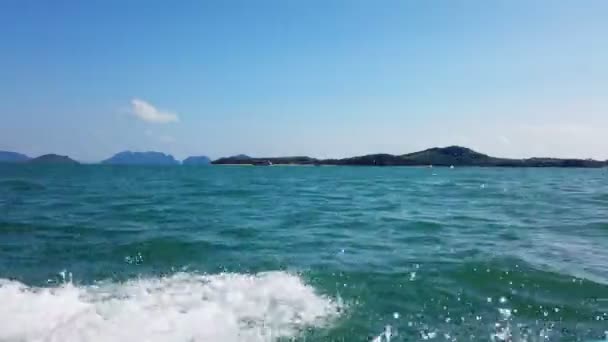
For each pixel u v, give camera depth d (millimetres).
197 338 6152
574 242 13133
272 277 9227
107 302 7352
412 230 15406
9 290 8047
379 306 7723
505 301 7980
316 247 12484
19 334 6082
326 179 62875
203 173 89000
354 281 9086
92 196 27797
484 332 6719
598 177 76750
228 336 6297
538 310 7555
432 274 9570
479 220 17859
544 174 96125
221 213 19891
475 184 49125
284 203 25156
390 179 63594
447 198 29047
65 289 8234
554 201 26734
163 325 6484
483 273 9578
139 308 7125
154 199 26328
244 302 7629
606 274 9523
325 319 7094
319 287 8672
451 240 13492
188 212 19938
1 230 14492
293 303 7727
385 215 19562
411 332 6707
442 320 7156
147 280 8953
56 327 6285
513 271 9672
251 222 17125
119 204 22891
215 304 7461
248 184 46875
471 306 7762
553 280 9070
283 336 6426
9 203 22766
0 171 82750
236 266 10305
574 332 6703
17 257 10977
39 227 15102
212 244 12680
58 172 80688
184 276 9305
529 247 12367
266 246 12555
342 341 6363
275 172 104312
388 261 10734
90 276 9328
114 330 6234
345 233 14766
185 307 7254
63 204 22547
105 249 11891
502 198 29094
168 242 12727
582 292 8398
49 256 11102
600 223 16969
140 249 11914
